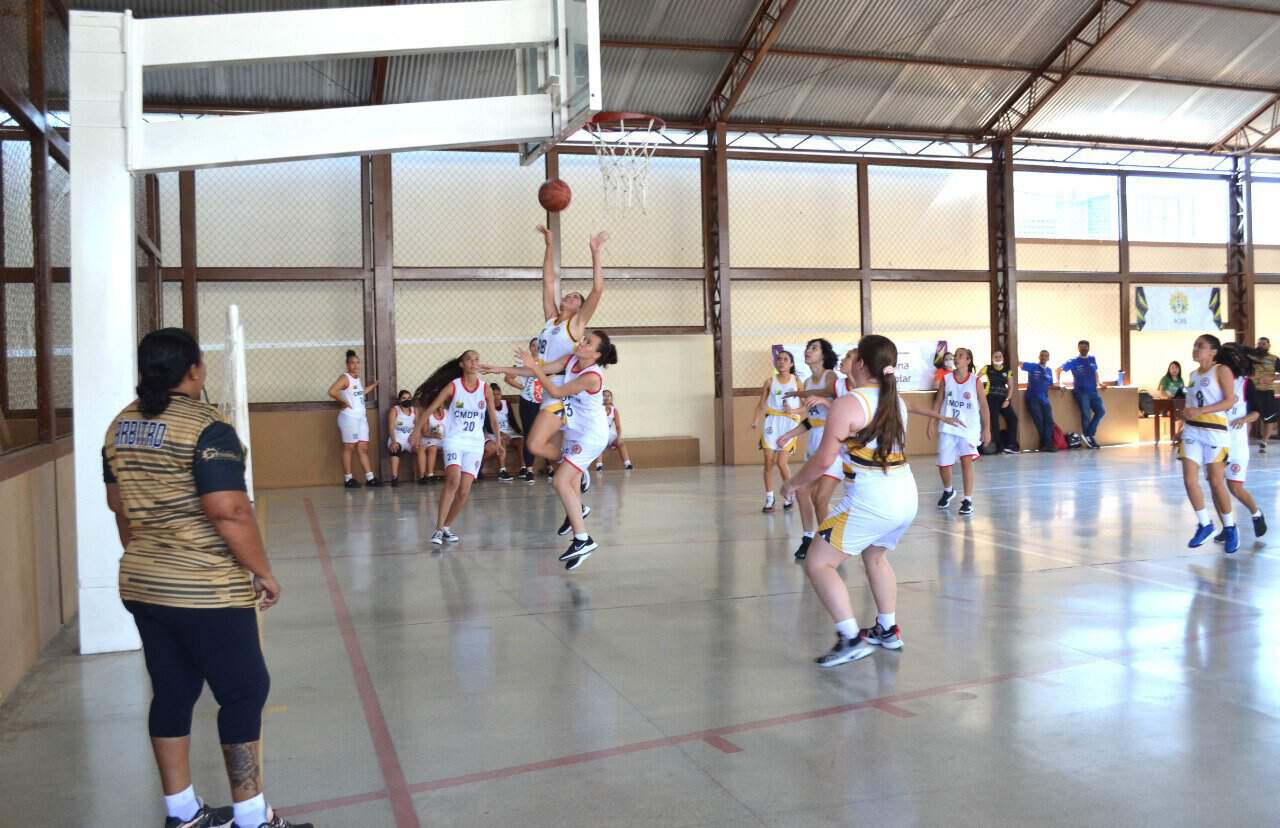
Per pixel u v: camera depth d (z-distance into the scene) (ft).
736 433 53.67
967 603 19.31
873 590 16.22
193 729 13.02
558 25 18.94
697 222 53.98
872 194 57.16
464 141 18.98
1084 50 51.52
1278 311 65.57
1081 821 9.79
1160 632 17.02
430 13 18.67
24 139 19.11
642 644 16.72
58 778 11.42
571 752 11.85
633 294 53.16
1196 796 10.34
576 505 23.07
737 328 55.01
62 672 15.78
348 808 10.37
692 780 10.94
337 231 48.26
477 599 20.42
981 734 12.25
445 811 10.27
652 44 46.98
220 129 17.61
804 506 24.80
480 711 13.43
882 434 14.94
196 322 46.42
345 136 18.33
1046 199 60.49
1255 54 54.19
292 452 46.98
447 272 49.42
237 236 47.11
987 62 52.06
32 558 16.60
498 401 48.47
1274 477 39.91
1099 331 61.62
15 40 18.43
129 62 17.04
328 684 14.74
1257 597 19.54
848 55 49.65
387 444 47.37
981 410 31.60
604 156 50.75
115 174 16.94
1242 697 13.52
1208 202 63.77
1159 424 61.57
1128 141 60.29
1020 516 30.86
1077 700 13.48
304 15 18.04
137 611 9.03
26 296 18.79
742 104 52.60
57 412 20.67
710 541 27.27
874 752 11.70
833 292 56.39
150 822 10.24
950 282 58.29
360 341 48.57
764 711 13.24
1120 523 29.14
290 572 23.62
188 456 8.86
